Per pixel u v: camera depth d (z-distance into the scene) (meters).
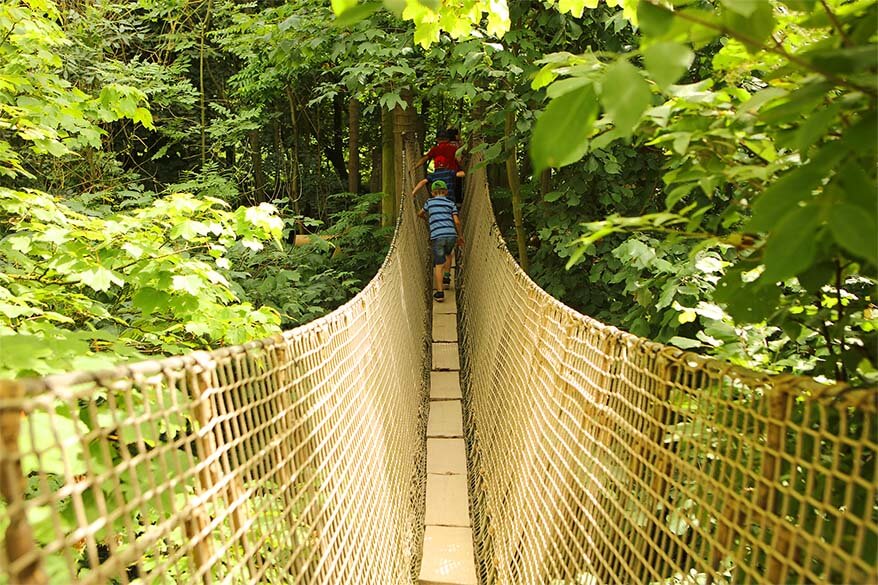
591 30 3.69
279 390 1.32
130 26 7.49
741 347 1.58
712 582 1.01
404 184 6.37
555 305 2.26
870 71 0.64
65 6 6.33
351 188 8.94
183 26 8.12
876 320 1.28
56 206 2.32
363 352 2.33
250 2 7.84
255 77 7.16
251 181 8.41
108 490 1.02
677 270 2.15
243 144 8.09
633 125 0.54
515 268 3.48
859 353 1.11
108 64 5.68
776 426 0.90
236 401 1.14
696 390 1.11
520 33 3.67
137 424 0.83
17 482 0.64
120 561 0.76
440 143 7.43
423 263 6.83
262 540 1.17
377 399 2.55
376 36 4.54
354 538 1.83
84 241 2.05
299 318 4.66
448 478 3.63
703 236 1.06
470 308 5.67
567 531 1.81
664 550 1.18
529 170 6.01
